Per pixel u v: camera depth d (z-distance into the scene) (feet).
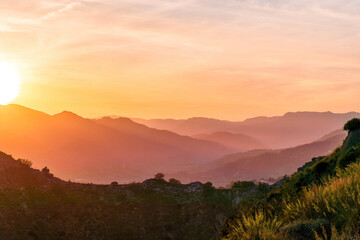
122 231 235.40
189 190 310.04
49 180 279.69
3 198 227.61
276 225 25.48
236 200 275.59
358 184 27.02
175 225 248.73
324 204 26.43
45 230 214.48
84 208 250.98
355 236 20.20
